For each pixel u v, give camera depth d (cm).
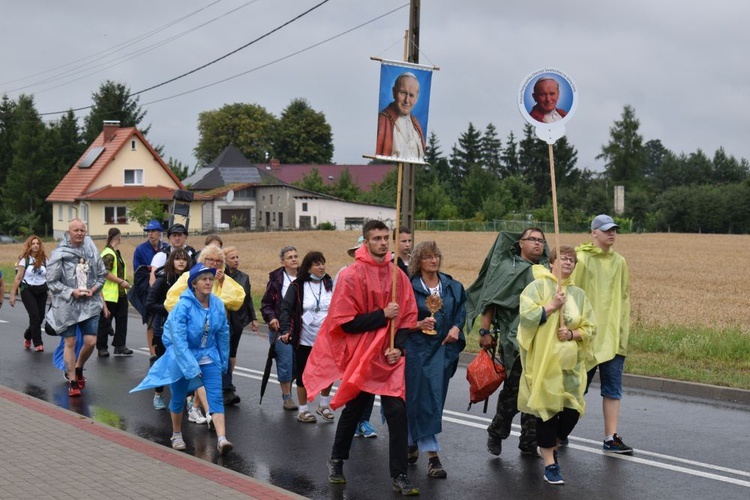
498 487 744
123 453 782
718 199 9512
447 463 825
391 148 750
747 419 1009
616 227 857
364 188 11125
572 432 937
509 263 823
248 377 1295
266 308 1045
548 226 8381
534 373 744
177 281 1001
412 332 765
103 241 6156
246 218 8919
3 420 910
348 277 715
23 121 8888
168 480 698
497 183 10344
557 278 750
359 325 710
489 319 826
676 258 5056
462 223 8356
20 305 2322
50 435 847
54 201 7556
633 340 1495
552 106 798
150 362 1401
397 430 718
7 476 705
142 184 7456
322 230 7650
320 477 780
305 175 10206
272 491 673
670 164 14138
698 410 1062
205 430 959
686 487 736
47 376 1299
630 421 996
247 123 11938
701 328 1712
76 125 9388
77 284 1151
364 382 712
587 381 895
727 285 3378
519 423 988
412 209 1828
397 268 718
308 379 731
